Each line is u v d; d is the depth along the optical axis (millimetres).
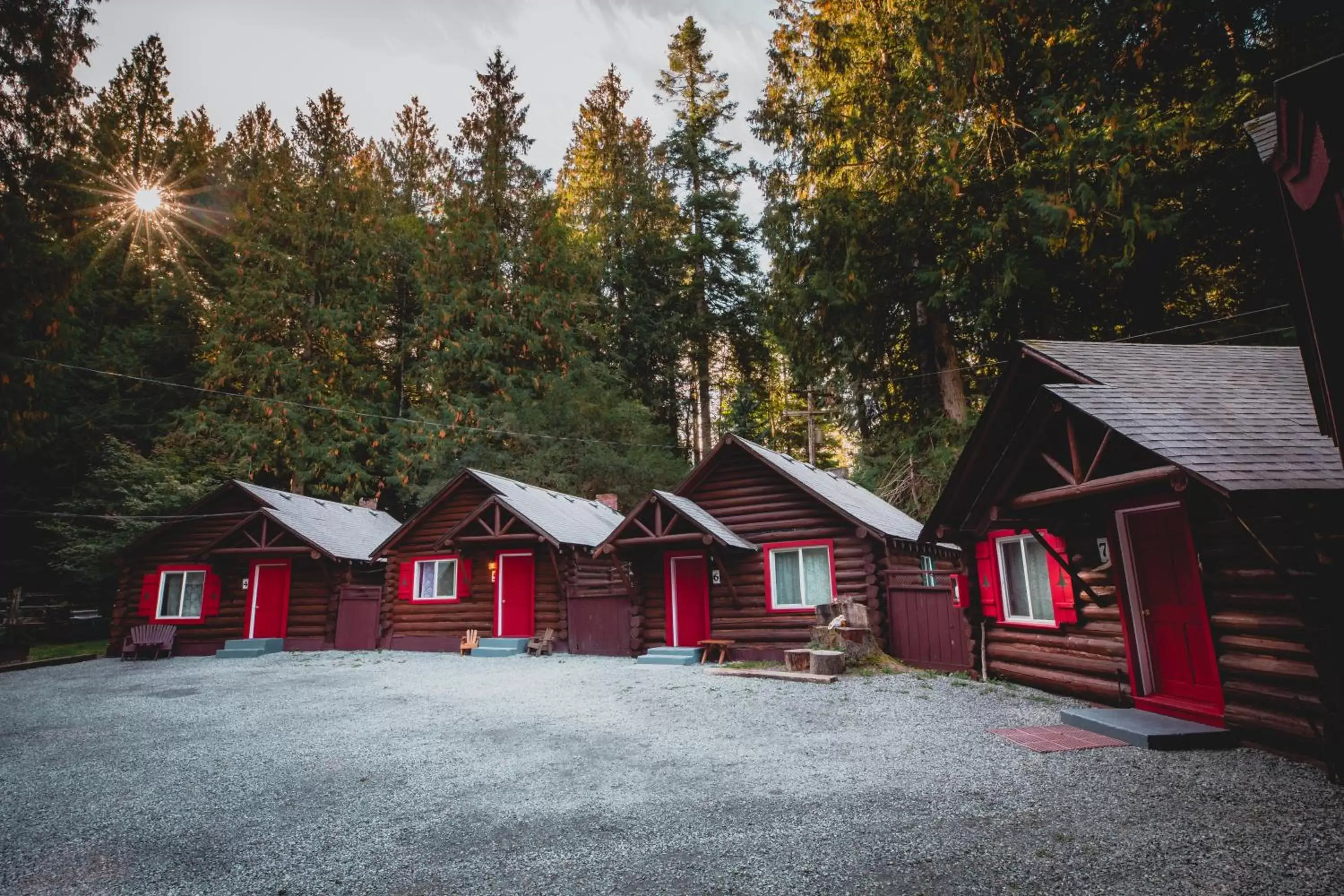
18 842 5332
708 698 10336
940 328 24500
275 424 29297
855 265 22609
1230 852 4227
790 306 25469
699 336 38719
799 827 4969
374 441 31531
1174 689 7738
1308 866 3990
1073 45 19031
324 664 16609
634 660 15680
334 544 20406
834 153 23828
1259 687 6352
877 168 23516
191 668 16797
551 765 6969
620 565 16500
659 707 9820
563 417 31156
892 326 25766
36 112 13234
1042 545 9219
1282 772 5633
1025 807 5141
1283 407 7559
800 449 41625
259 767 7355
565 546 17500
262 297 31344
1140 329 20844
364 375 33469
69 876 4672
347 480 30688
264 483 32250
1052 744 6844
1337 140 3303
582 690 11641
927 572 13266
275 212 34188
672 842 4820
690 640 15789
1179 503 7625
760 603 15070
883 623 13898
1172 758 6195
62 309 14242
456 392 32281
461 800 5977
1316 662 5574
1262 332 16625
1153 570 8094
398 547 20328
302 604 20547
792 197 25094
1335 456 6355
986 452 10266
